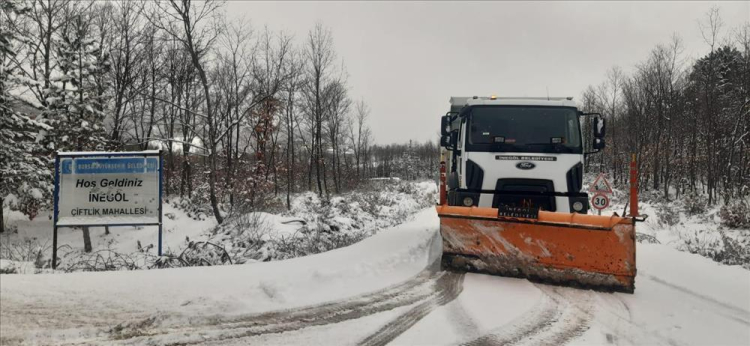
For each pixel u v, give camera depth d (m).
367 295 5.29
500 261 6.29
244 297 4.85
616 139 43.00
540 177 7.56
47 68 18.08
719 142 27.91
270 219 13.13
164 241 14.16
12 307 4.37
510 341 4.04
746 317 4.86
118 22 21.84
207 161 23.16
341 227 12.96
